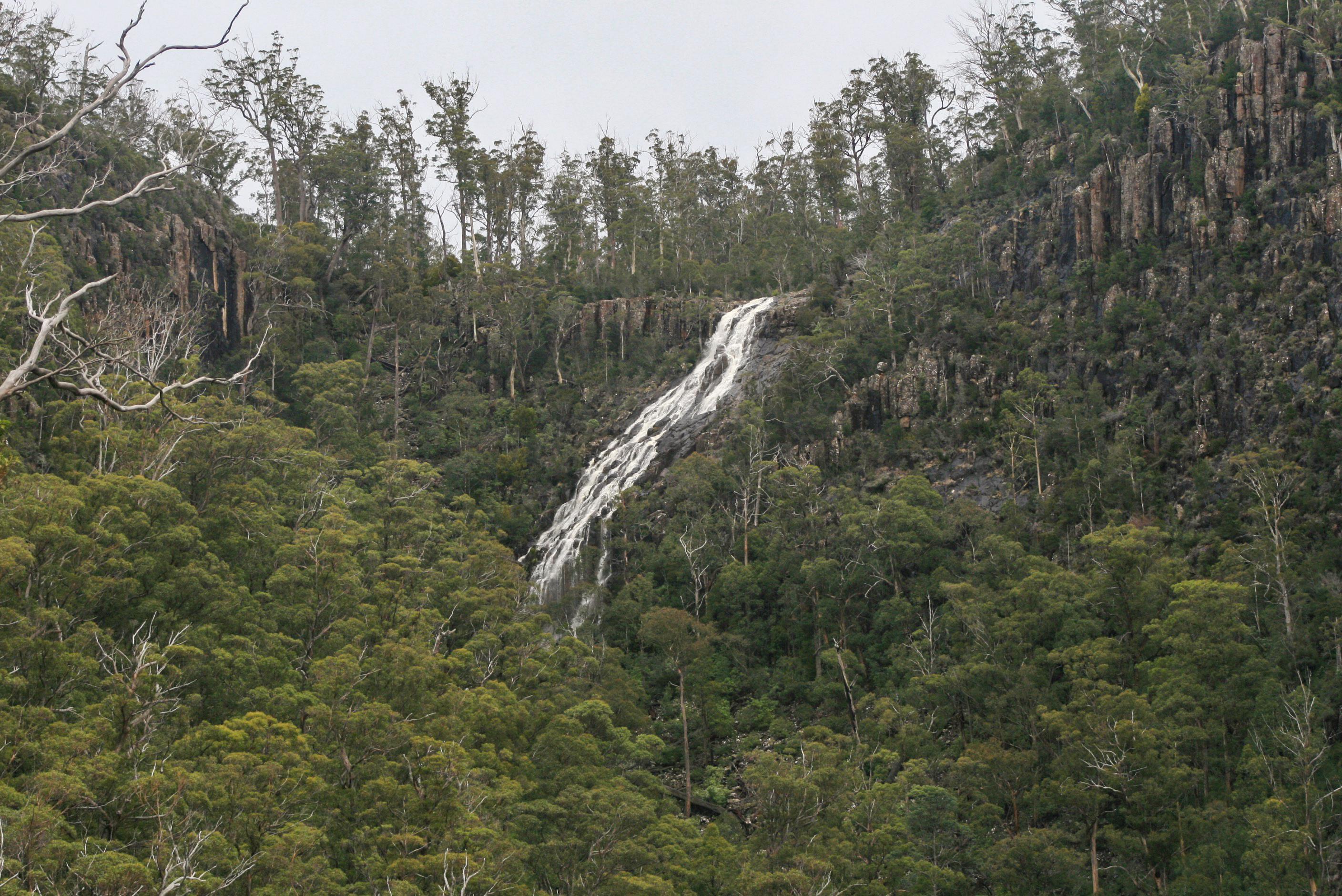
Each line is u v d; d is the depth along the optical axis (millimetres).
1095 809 105688
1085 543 142625
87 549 89812
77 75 197000
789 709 150500
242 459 127062
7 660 78062
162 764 71062
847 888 96625
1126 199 181750
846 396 192625
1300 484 135625
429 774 81312
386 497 143500
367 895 71500
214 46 37406
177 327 181875
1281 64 171375
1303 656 116375
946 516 160750
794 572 162250
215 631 93875
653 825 98062
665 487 191000
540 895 85062
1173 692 110875
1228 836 102062
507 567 141250
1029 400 170375
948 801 110250
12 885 55281
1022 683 122062
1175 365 161250
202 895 60594
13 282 129000
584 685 134875
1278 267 156750
